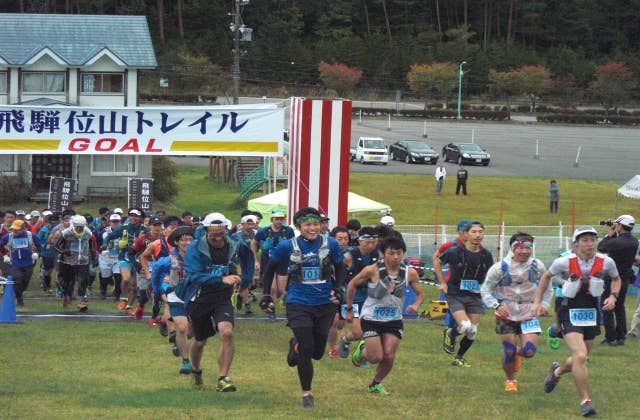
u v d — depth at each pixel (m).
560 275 10.77
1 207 45.62
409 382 11.68
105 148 25.53
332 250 10.11
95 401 10.12
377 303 10.39
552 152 68.19
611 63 109.50
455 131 79.38
